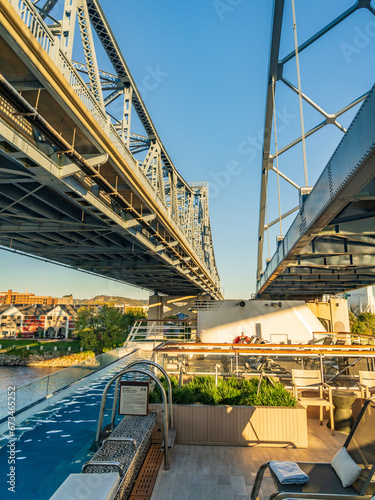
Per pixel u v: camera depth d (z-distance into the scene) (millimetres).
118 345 62125
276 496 3078
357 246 13359
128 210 14180
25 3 7746
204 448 5492
